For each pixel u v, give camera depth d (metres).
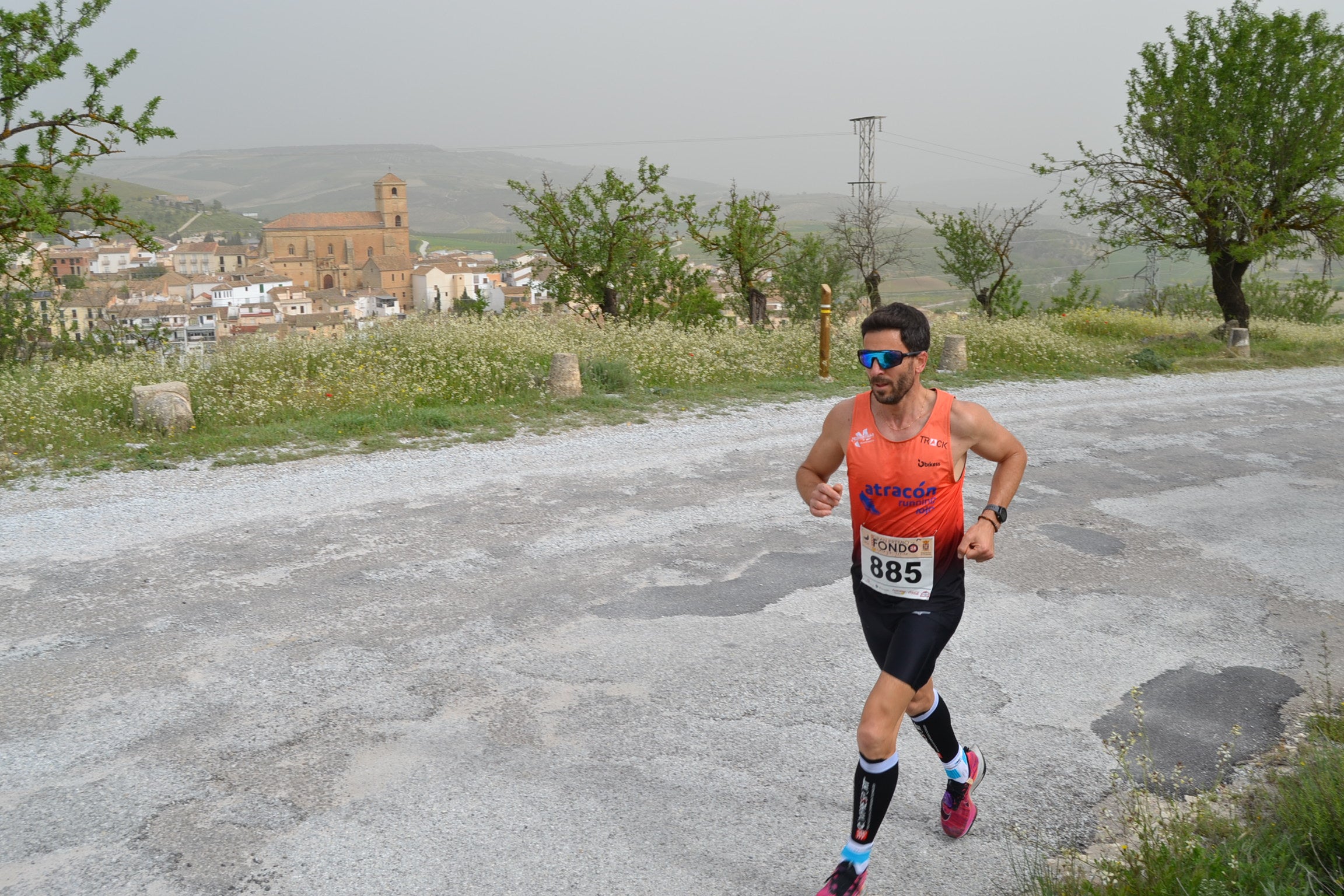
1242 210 20.50
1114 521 7.59
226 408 10.56
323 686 4.47
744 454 9.55
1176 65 21.58
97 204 15.02
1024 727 4.27
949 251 28.14
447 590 5.73
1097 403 13.20
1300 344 21.77
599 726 4.16
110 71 14.27
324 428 9.85
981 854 3.33
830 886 2.91
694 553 6.55
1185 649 5.17
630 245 21.81
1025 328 18.42
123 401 10.63
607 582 5.96
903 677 2.89
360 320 16.23
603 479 8.43
